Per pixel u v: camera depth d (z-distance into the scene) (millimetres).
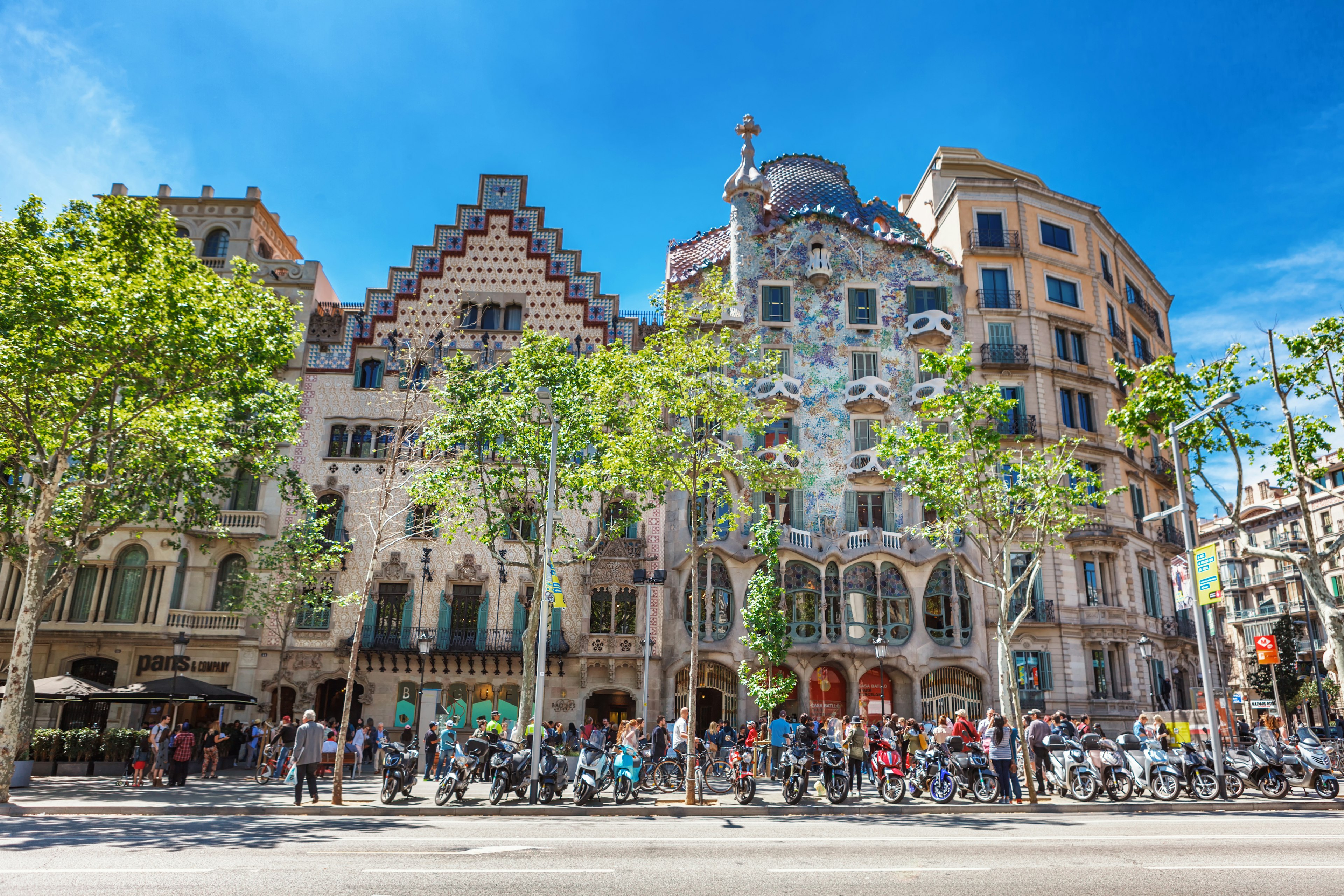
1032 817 16219
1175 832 13852
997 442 21219
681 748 22531
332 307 38625
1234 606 67625
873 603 33500
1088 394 39688
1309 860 10906
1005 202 41000
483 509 31000
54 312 18156
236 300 21828
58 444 22172
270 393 25297
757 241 39219
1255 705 46625
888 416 37156
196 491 25359
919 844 12383
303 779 16906
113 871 9703
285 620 32219
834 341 38125
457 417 25750
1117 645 35812
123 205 23016
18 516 24469
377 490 22469
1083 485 21609
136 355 19359
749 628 27875
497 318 37094
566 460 25797
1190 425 21719
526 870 10164
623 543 33469
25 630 18172
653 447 21000
